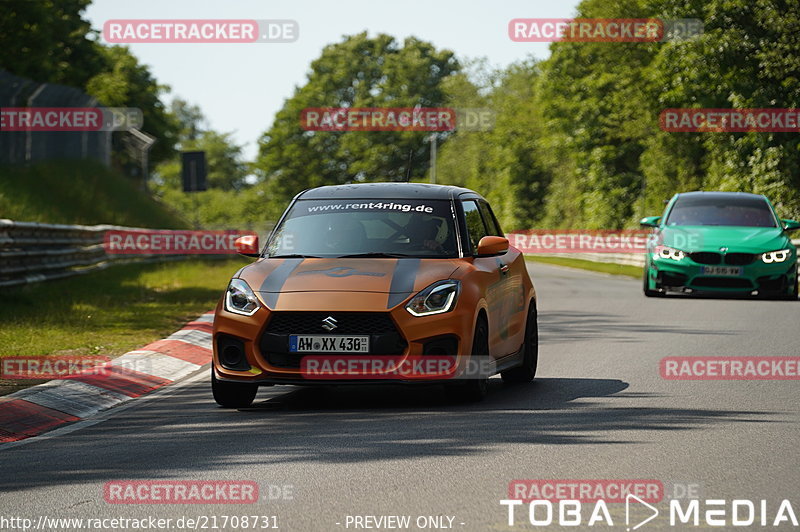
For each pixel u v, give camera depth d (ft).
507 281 127.24
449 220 124.57
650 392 124.16
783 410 111.14
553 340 179.83
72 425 108.88
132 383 134.92
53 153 498.28
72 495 77.71
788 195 468.34
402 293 111.65
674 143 622.95
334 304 110.52
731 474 81.71
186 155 496.23
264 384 112.37
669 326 199.52
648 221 277.64
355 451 91.09
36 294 246.06
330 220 125.18
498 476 81.35
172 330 192.44
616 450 90.79
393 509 72.13
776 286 252.62
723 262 253.65
